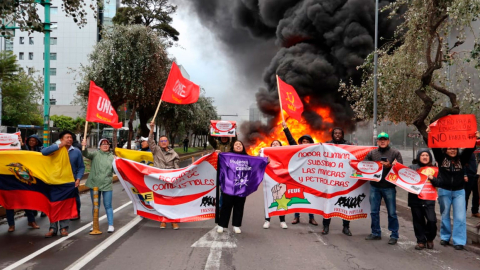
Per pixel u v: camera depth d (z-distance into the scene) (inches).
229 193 277.0
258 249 236.7
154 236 270.8
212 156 299.1
